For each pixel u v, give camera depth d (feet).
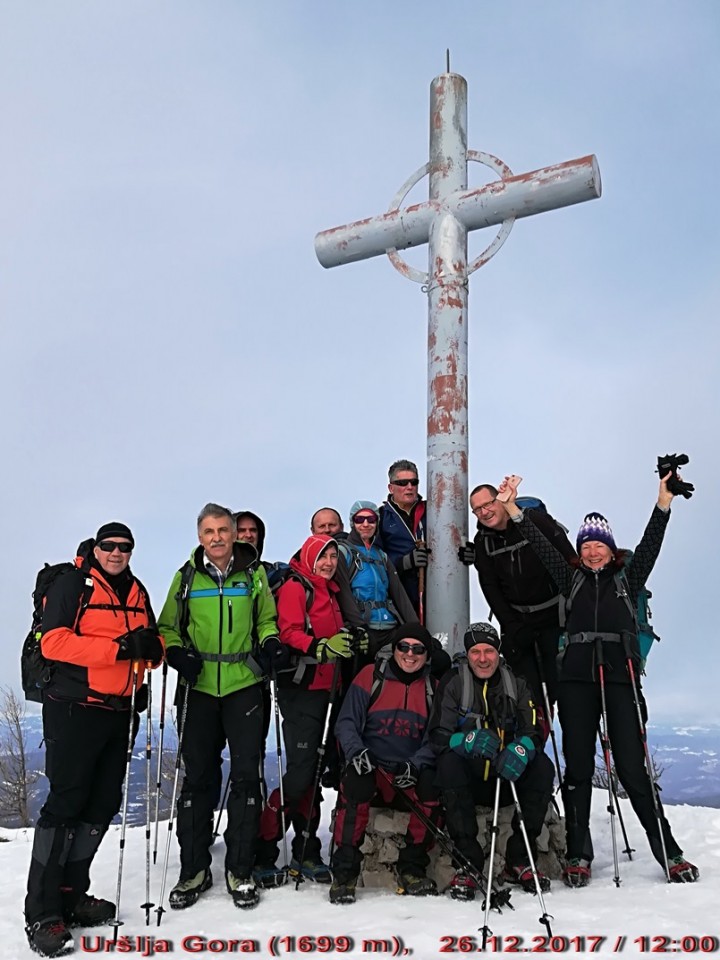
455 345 20.27
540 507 18.94
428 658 16.22
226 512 15.37
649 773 15.62
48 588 13.46
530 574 17.99
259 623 15.57
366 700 15.84
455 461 19.70
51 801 12.96
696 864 16.56
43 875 12.70
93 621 13.08
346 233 22.41
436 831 14.79
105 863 18.31
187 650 14.97
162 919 13.70
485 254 20.70
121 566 13.50
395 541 20.02
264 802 15.57
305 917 13.51
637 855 17.75
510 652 18.33
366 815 14.60
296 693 16.28
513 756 14.32
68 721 12.98
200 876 14.74
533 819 15.01
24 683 13.35
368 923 13.08
